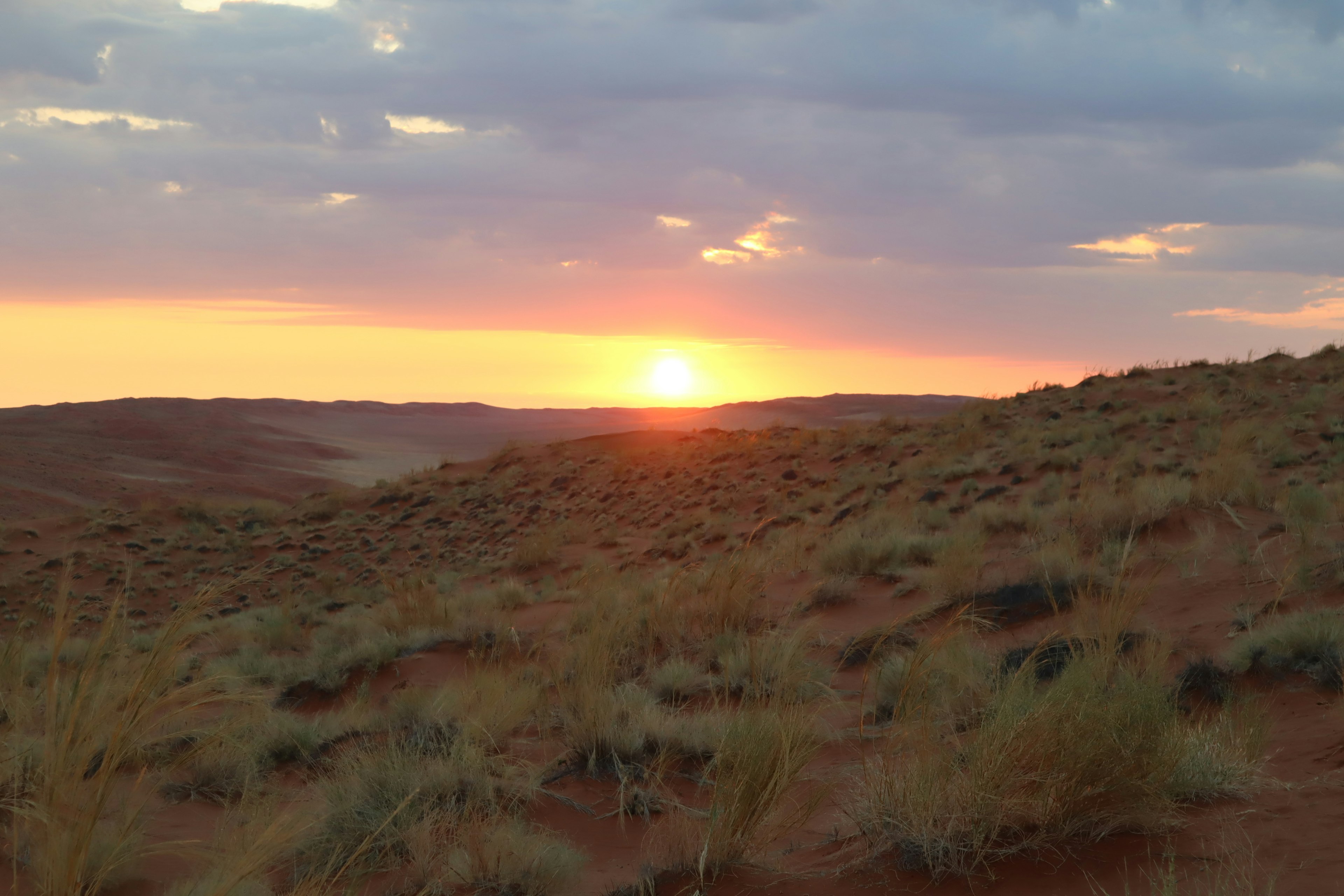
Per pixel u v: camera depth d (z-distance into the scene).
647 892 4.35
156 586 33.03
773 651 8.62
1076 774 4.24
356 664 11.73
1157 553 11.74
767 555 15.37
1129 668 6.65
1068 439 25.39
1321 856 3.69
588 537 31.88
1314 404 23.80
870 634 9.76
